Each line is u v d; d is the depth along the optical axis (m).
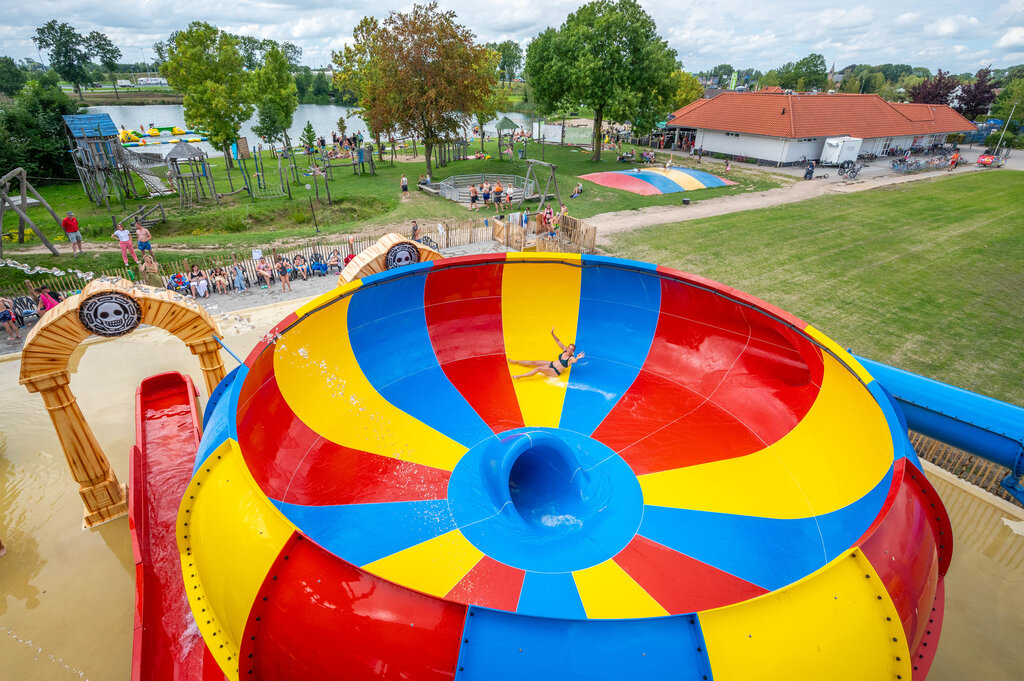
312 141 53.53
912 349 17.78
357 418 7.85
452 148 55.66
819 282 23.27
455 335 9.51
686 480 7.21
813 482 6.55
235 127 46.41
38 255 23.36
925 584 5.16
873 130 55.31
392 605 4.57
